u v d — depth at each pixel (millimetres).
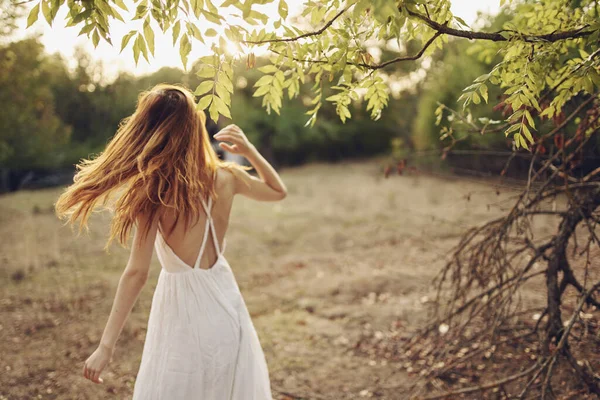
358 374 3578
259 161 2277
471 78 9828
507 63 1790
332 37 1851
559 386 2957
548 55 1795
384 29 1728
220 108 1726
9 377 3498
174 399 1850
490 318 3070
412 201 10734
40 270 6477
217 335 1912
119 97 23328
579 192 2770
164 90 2020
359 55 1821
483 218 7215
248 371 1970
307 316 4863
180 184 1884
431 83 11953
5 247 7820
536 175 2721
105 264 6816
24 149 16219
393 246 7383
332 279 6055
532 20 2576
